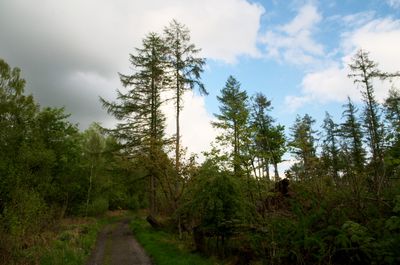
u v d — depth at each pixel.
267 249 9.74
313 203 9.45
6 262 11.14
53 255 12.27
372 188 9.68
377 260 7.24
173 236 18.05
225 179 12.69
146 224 24.78
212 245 13.34
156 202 25.88
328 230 8.11
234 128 12.07
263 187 11.70
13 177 15.64
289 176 12.13
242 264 10.95
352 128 28.44
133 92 27.31
